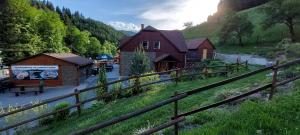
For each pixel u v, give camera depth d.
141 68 25.72
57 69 34.91
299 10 54.84
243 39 71.06
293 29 61.38
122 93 15.16
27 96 27.59
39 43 55.19
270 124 4.86
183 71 26.56
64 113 11.94
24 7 55.66
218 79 17.53
